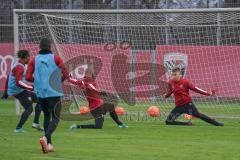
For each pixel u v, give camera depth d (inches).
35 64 1461.6
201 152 1454.2
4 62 3174.2
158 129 1968.5
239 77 2728.8
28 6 3435.0
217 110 2664.9
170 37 2770.7
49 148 1444.4
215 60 2770.7
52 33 2492.6
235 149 1507.1
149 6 3398.1
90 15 2507.4
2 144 1601.9
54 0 3435.0
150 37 2760.8
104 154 1423.5
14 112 2620.6
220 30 2770.7
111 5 3420.3
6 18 3417.8
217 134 1828.2
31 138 1737.2
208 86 2760.8
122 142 1642.5
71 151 1471.5
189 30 2773.1
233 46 2748.5
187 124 2096.5
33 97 1909.4
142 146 1562.5
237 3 3280.0
